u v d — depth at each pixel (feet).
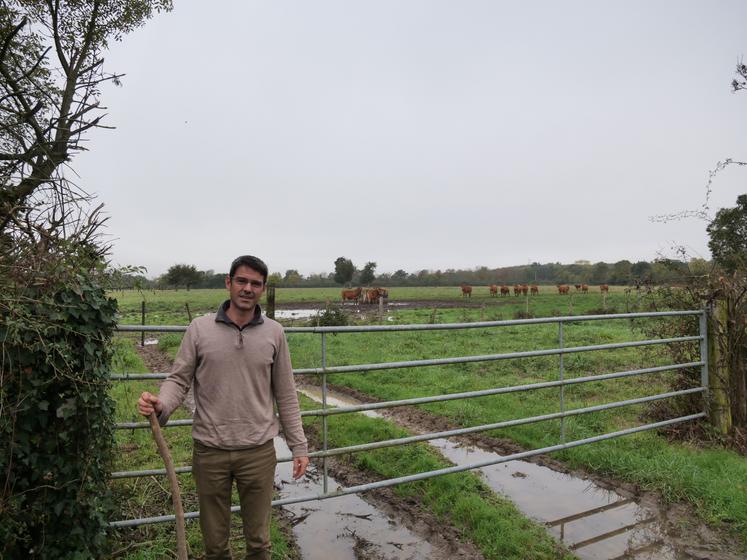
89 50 29.30
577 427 20.22
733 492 13.78
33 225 8.85
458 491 14.47
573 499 14.48
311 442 19.90
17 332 7.63
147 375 10.02
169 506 13.17
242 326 8.54
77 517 8.64
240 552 11.14
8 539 8.02
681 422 19.42
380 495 14.75
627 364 33.60
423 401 13.35
